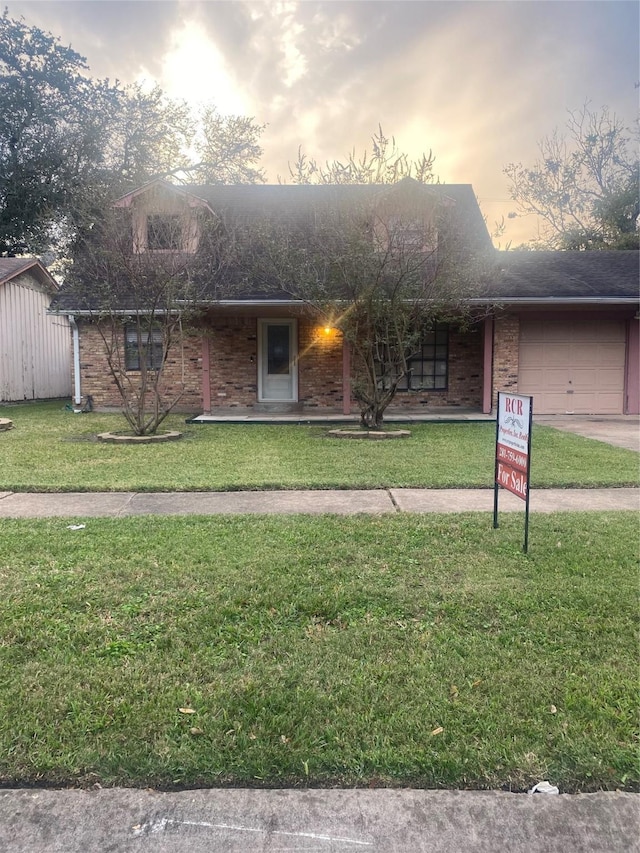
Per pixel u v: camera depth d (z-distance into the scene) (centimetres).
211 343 1416
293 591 348
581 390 1380
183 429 1130
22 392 1800
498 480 475
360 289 972
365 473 707
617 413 1385
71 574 375
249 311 1316
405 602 336
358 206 980
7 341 1728
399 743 215
